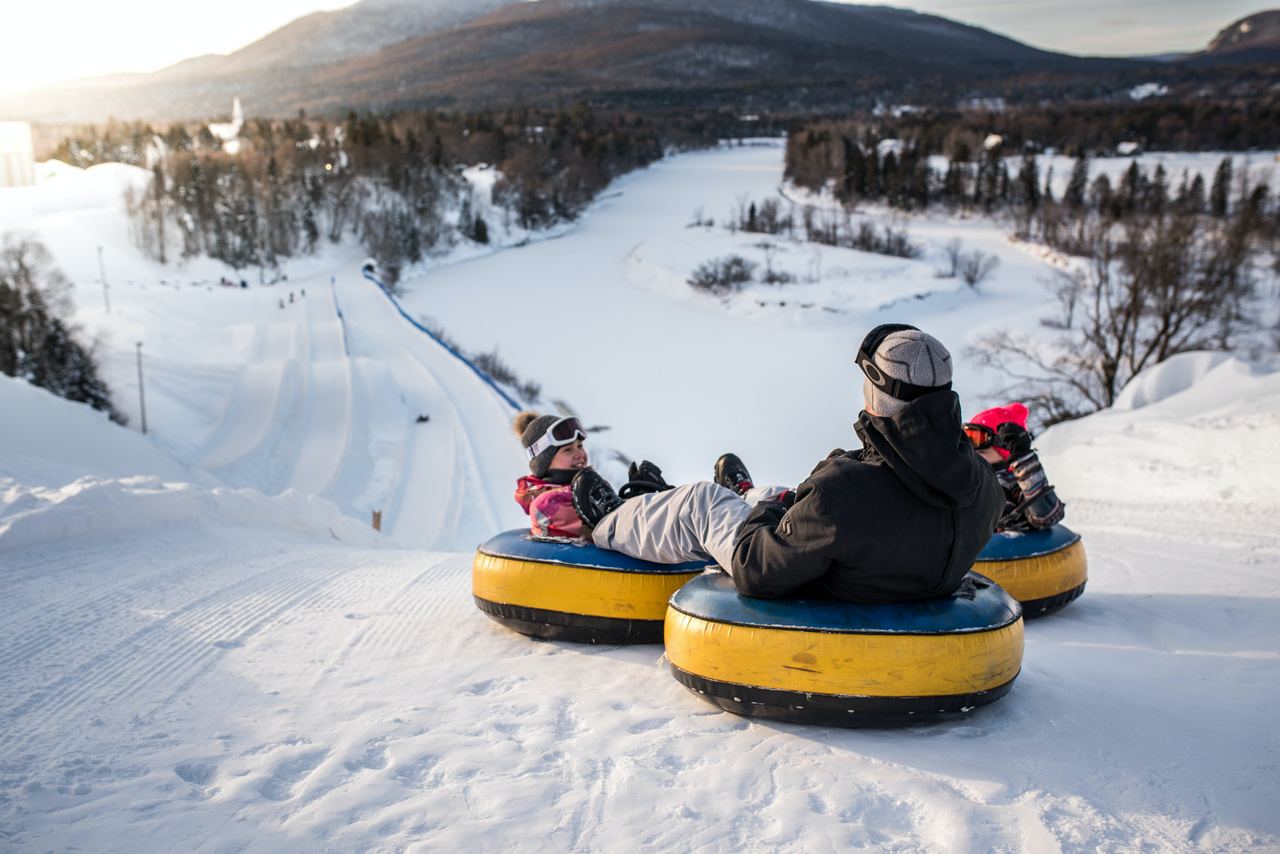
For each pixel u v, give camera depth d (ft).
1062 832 8.91
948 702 11.46
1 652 15.44
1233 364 50.57
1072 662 14.69
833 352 221.87
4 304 161.17
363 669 14.79
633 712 12.53
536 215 444.14
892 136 629.10
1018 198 418.10
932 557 11.75
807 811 9.47
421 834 9.14
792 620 11.79
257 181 374.22
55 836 9.09
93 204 375.86
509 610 16.26
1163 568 23.71
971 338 185.68
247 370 175.22
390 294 297.74
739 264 293.84
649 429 170.09
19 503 25.20
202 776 10.62
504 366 209.56
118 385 161.89
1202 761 10.48
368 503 108.06
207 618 18.19
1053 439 51.26
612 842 9.00
